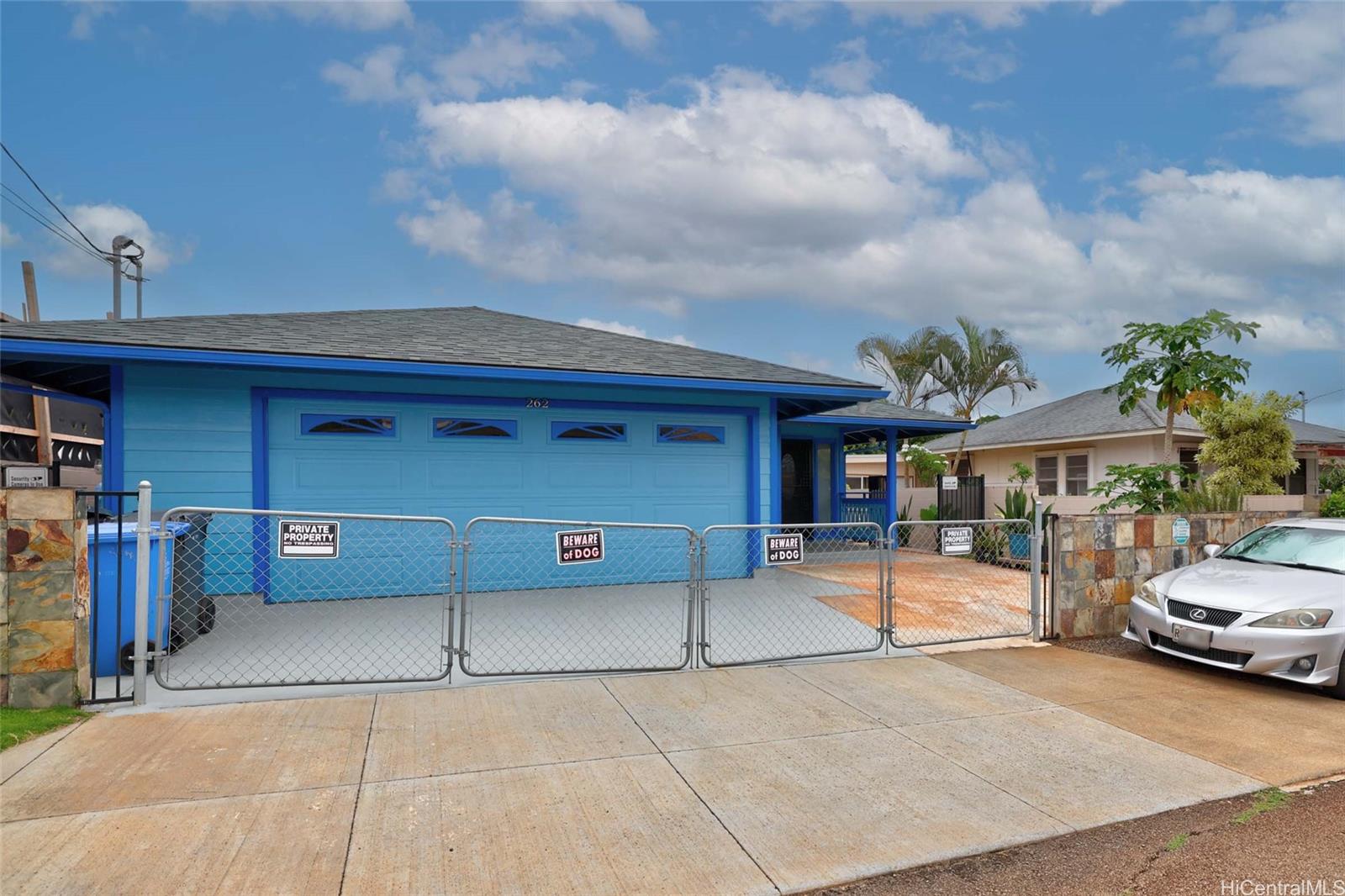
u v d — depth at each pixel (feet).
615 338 39.24
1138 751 15.52
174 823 11.57
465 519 30.78
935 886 10.62
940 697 18.86
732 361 36.65
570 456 32.55
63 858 10.50
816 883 10.55
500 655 21.59
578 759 14.49
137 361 24.88
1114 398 66.28
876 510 52.75
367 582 29.37
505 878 10.39
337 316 36.78
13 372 28.96
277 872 10.36
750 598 30.71
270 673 19.31
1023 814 12.68
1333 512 55.67
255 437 27.76
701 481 34.91
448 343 31.53
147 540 16.89
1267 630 19.70
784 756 14.87
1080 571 25.68
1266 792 13.71
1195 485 45.16
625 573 33.27
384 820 11.92
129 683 18.43
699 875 10.66
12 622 15.79
